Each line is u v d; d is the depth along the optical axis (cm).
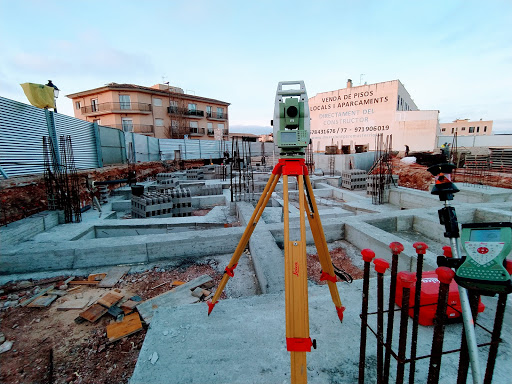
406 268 397
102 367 257
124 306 351
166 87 3841
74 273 458
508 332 219
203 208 995
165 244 502
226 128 4406
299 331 144
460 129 5266
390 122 2664
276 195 1071
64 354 275
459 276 113
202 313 257
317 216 220
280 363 196
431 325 227
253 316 251
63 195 701
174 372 190
